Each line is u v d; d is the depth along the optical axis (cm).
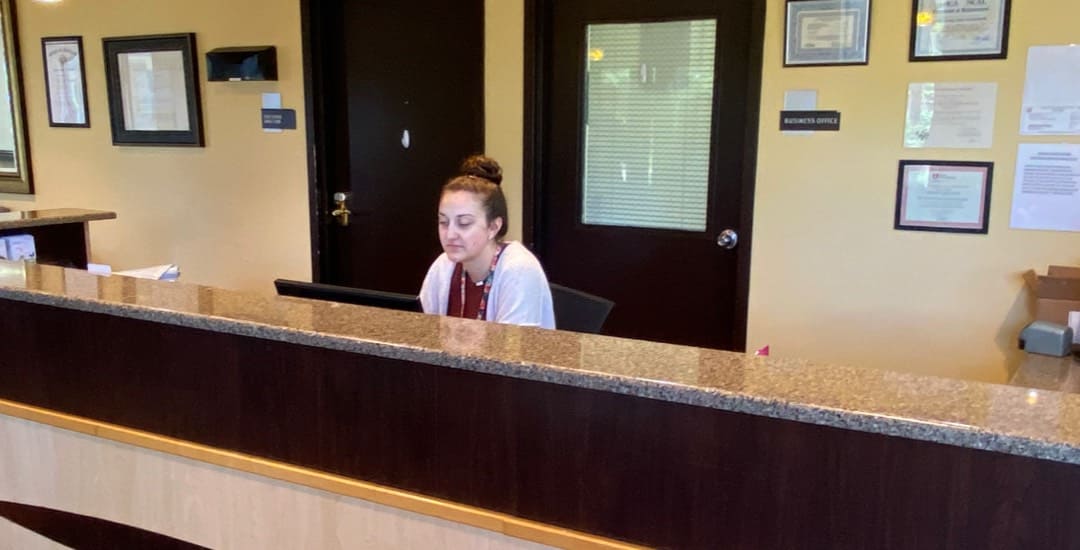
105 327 160
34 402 174
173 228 431
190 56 403
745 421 107
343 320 142
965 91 276
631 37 331
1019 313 280
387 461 135
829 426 102
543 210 354
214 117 407
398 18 366
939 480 98
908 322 295
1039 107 269
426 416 129
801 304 309
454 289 204
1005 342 283
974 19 272
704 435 110
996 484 96
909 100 283
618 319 350
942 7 275
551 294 215
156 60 414
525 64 339
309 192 390
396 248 386
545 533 122
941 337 291
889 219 292
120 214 444
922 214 288
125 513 167
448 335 133
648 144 336
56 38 440
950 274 287
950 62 276
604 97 340
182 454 155
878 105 287
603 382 113
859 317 301
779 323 313
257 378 144
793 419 103
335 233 398
